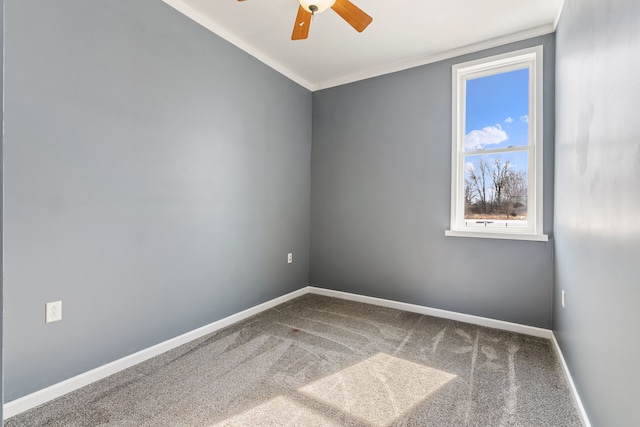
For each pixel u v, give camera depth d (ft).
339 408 5.59
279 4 7.86
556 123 8.12
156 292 7.45
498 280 9.28
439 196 10.20
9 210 5.24
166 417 5.32
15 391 5.34
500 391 6.10
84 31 6.08
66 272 5.91
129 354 6.92
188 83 8.06
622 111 3.92
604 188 4.53
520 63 9.17
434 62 10.27
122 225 6.75
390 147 11.09
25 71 5.35
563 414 5.46
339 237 12.21
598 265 4.73
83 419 5.26
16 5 5.25
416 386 6.25
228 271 9.35
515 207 9.31
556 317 7.91
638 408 3.37
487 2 7.67
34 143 5.48
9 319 5.27
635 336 3.47
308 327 9.19
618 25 4.04
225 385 6.25
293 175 11.98
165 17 7.49
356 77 11.73
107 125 6.46
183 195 8.01
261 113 10.41
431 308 10.31
